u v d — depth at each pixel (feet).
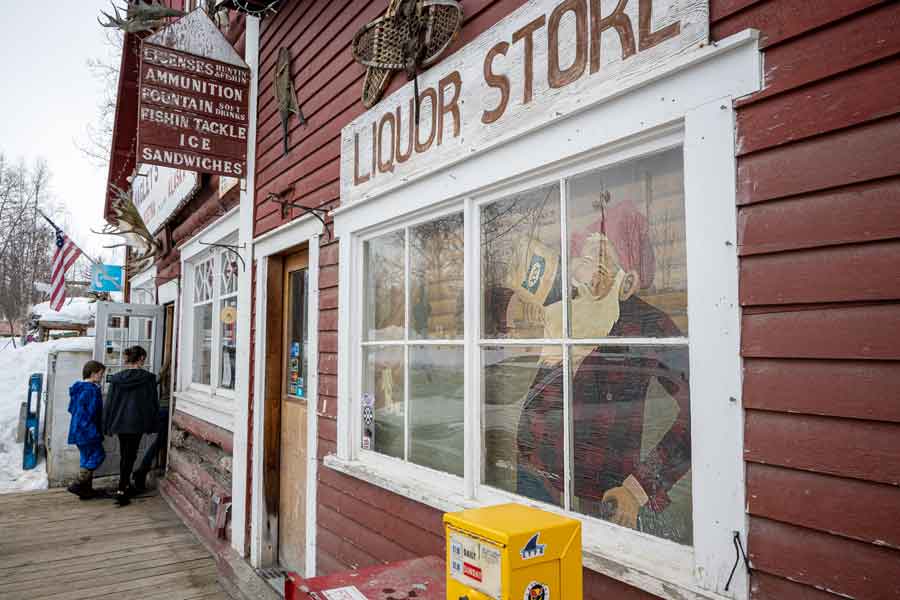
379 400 10.78
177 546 17.15
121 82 28.17
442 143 8.91
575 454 6.88
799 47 4.93
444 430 9.04
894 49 4.39
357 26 11.50
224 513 16.76
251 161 15.72
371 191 10.61
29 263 127.75
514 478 7.71
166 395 26.45
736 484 5.08
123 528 18.88
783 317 4.88
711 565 5.19
